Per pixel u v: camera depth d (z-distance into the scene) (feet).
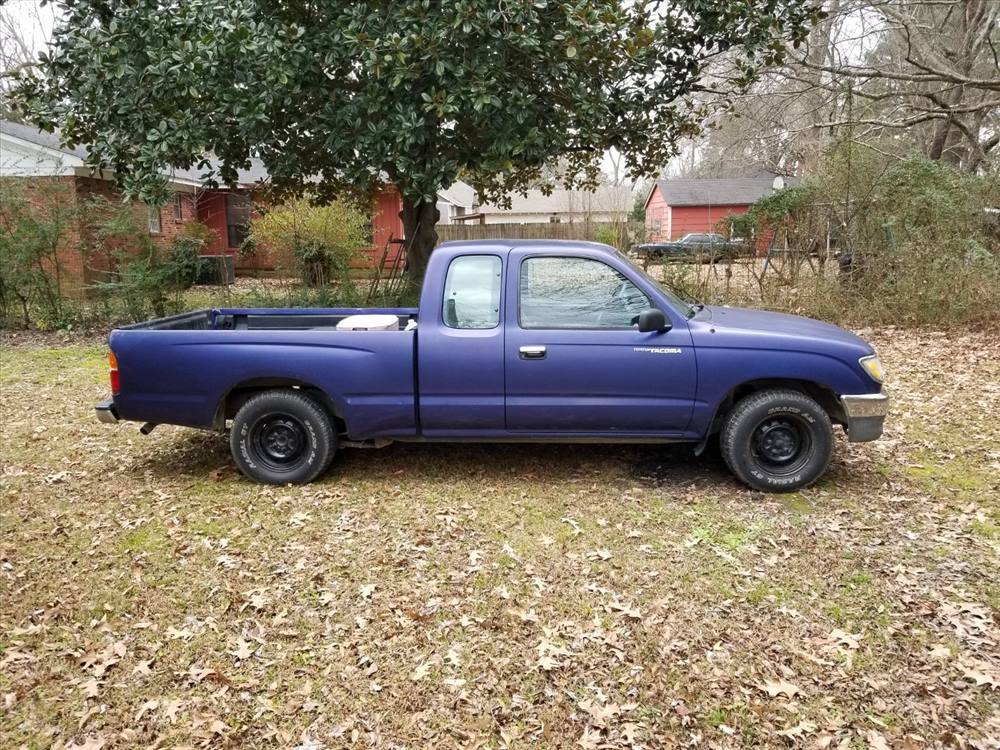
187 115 28.84
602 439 16.19
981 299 35.45
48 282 40.93
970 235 36.91
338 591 12.03
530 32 26.48
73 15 30.50
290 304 39.06
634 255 51.42
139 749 8.57
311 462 16.63
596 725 8.86
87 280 43.91
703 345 15.38
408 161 28.66
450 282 15.81
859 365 15.30
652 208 132.87
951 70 47.65
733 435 15.75
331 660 10.21
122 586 12.31
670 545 13.47
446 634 10.77
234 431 16.65
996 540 13.58
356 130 29.37
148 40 28.32
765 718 8.91
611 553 13.16
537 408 15.75
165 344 16.26
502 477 17.11
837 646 10.32
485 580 12.30
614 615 11.19
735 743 8.52
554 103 30.37
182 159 31.27
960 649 10.20
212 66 26.96
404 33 26.91
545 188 44.60
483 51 26.66
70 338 39.14
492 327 15.69
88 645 10.64
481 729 8.84
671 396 15.56
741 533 13.94
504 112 28.14
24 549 13.74
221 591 12.12
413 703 9.30
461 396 15.83
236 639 10.74
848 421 15.48
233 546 13.73
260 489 16.60
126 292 40.24
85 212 40.78
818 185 40.11
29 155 50.34
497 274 15.80
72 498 16.31
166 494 16.40
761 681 9.58
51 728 8.92
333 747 8.57
